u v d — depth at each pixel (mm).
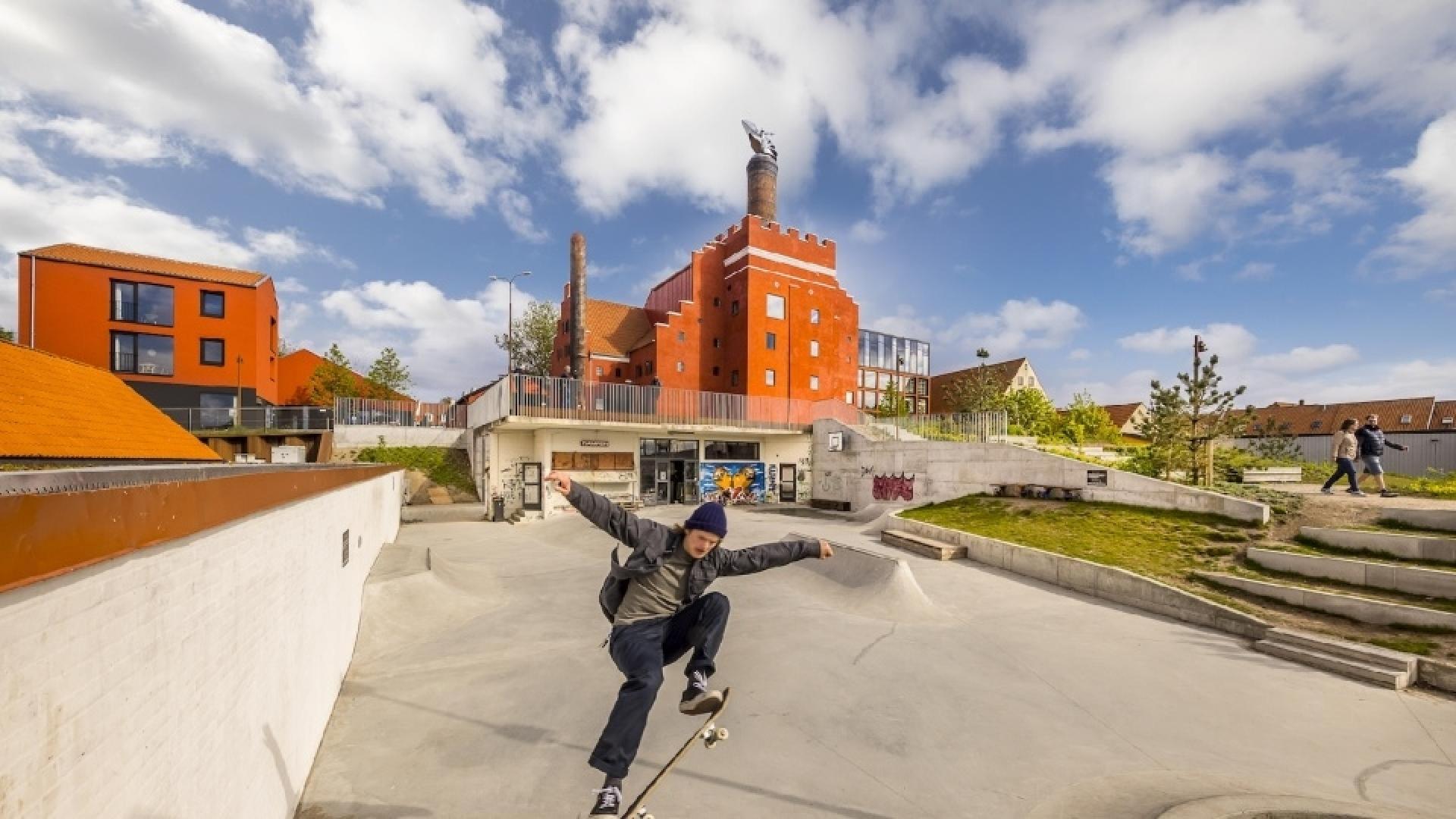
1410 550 9719
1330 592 9203
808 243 35250
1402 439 22422
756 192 35344
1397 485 16766
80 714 1850
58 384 7715
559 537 19141
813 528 19938
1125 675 7348
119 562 2088
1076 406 37531
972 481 19703
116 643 2066
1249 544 11570
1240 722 6148
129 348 29719
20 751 1554
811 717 6125
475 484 27344
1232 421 16906
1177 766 5277
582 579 13008
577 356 30281
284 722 4258
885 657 7785
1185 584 10422
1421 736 5867
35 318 27891
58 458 5992
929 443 21641
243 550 3389
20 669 1562
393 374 43281
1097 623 9516
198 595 2752
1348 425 13445
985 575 12672
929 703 6469
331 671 6250
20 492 1450
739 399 28219
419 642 8742
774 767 5191
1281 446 25078
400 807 4586
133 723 2162
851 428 26844
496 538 19484
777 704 6398
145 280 30031
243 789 3328
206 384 31031
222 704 3045
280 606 4168
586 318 35656
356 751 5473
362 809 4543
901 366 56969
